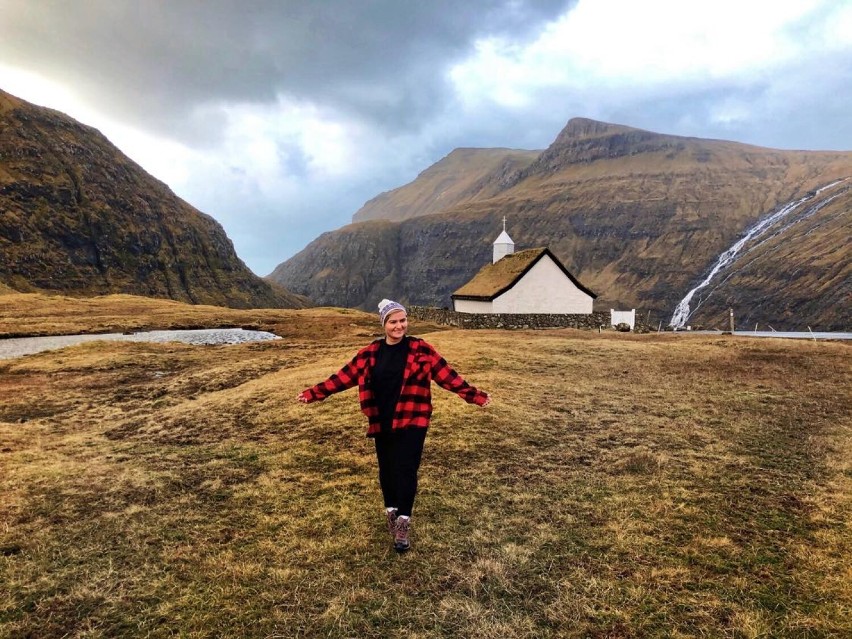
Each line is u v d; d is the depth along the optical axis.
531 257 40.84
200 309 67.88
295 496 6.56
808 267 180.25
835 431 9.28
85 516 6.11
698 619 4.01
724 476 7.06
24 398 15.32
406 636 3.86
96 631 3.96
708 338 24.33
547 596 4.35
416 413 5.08
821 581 4.48
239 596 4.39
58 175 183.75
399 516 5.03
